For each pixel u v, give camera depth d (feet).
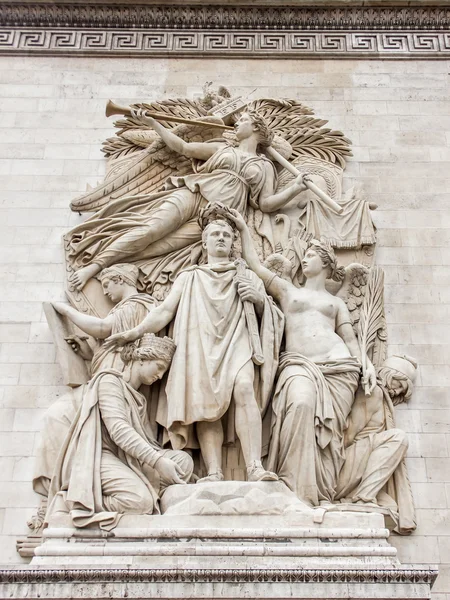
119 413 35.42
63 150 48.32
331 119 49.75
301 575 30.01
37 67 51.98
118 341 38.27
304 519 32.89
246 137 45.75
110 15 53.62
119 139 47.91
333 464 36.11
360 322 40.88
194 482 35.58
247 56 52.60
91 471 33.86
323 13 53.72
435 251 44.60
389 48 52.90
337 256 43.52
